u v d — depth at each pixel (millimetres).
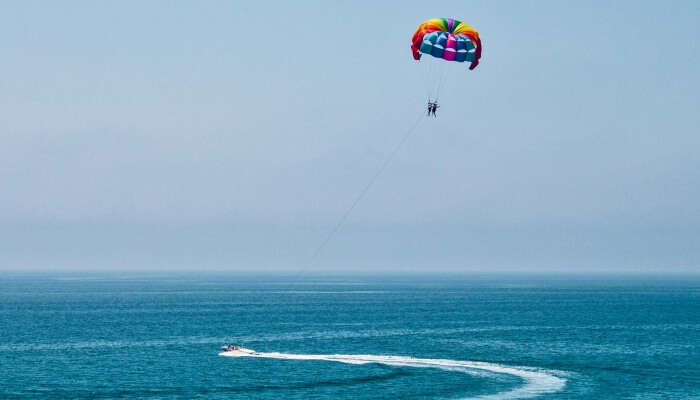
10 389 94312
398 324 176125
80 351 127375
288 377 100688
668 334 156750
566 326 173125
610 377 102438
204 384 96562
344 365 109562
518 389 92812
